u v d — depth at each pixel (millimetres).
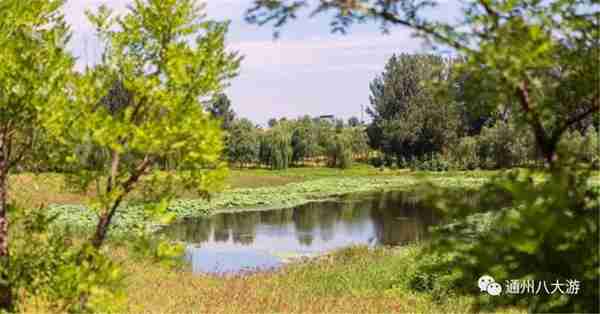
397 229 29734
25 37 6512
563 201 3410
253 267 19297
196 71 5758
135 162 5984
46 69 6219
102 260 5625
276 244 25922
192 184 5891
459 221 4062
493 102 4121
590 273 3668
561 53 4160
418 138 77562
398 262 16391
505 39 3699
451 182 53781
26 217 6750
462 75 4000
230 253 23688
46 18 6625
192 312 11875
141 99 5863
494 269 3840
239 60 5902
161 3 5934
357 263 17812
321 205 42031
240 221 33688
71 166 6223
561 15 4102
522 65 3604
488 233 3914
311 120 87875
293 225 31875
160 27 5961
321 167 83062
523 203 3699
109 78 6035
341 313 12375
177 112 5578
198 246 25250
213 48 5832
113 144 5500
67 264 5816
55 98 6074
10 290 6105
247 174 69625
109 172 5867
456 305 12414
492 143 63906
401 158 79938
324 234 28672
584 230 3717
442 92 4113
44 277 6078
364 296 13992
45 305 6742
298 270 17656
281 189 54812
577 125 4371
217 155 5766
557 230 3402
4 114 6309
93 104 5902
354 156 87375
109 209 6000
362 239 27000
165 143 5613
